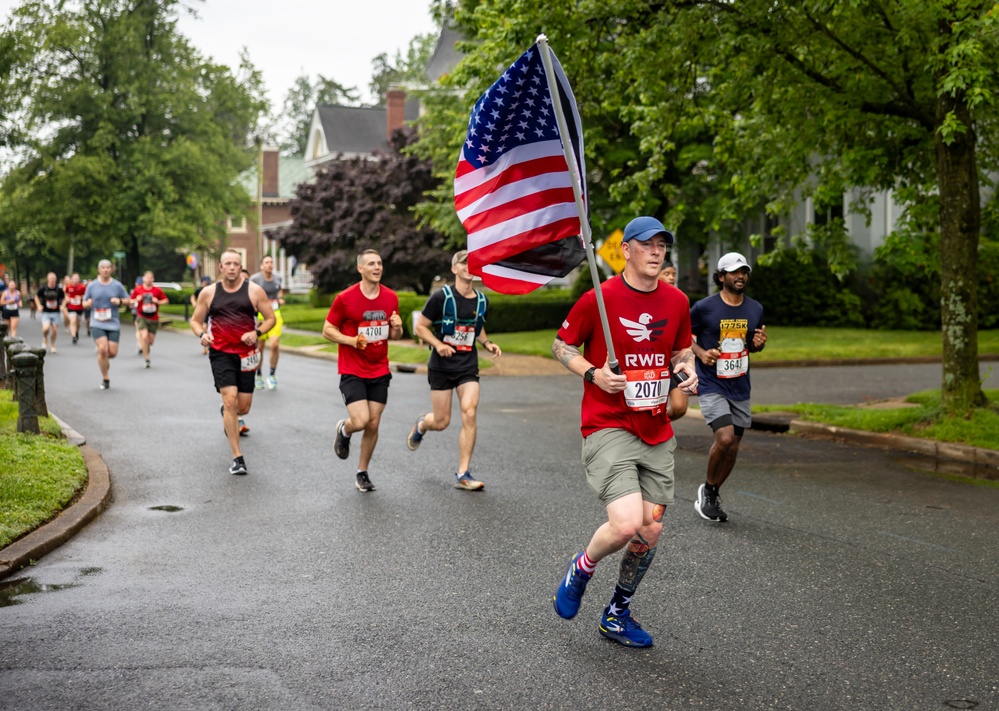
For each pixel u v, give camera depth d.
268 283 16.70
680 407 5.22
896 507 8.08
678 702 4.21
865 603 5.58
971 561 6.46
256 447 10.77
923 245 14.52
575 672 4.54
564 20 12.38
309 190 43.06
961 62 9.85
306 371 20.34
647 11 12.41
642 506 4.75
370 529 7.20
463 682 4.41
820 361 21.33
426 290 39.31
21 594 5.67
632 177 13.61
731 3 11.94
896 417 11.71
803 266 29.83
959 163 11.45
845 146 13.19
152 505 7.99
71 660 4.66
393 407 14.39
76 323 27.66
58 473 8.25
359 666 4.60
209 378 18.11
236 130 58.09
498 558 6.45
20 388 9.83
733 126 13.66
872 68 11.84
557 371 20.16
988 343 23.86
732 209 14.57
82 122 47.84
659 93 13.06
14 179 46.69
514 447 10.91
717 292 7.66
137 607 5.44
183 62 49.34
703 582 5.96
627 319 4.78
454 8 24.56
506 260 5.36
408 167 38.06
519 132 5.21
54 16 46.12
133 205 46.88
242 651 4.78
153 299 20.36
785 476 9.44
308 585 5.86
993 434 10.70
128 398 14.99
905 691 4.35
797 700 4.24
